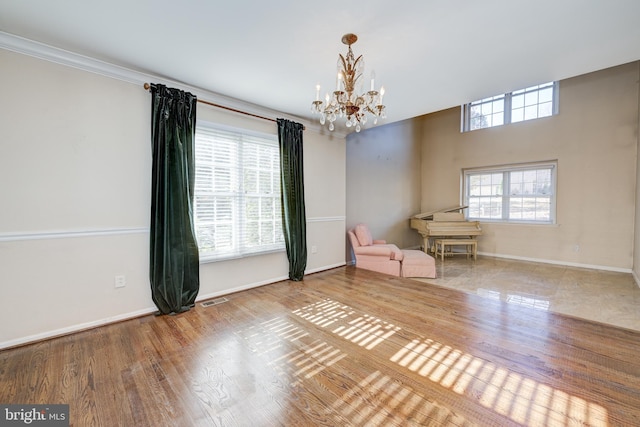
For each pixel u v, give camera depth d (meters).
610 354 2.02
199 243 3.06
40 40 2.11
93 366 1.88
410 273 4.21
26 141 2.13
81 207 2.37
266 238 3.68
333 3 1.72
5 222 2.07
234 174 3.34
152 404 1.53
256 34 2.05
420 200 7.08
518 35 2.05
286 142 3.75
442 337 2.29
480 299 3.20
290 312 2.81
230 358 1.98
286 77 2.74
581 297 3.29
